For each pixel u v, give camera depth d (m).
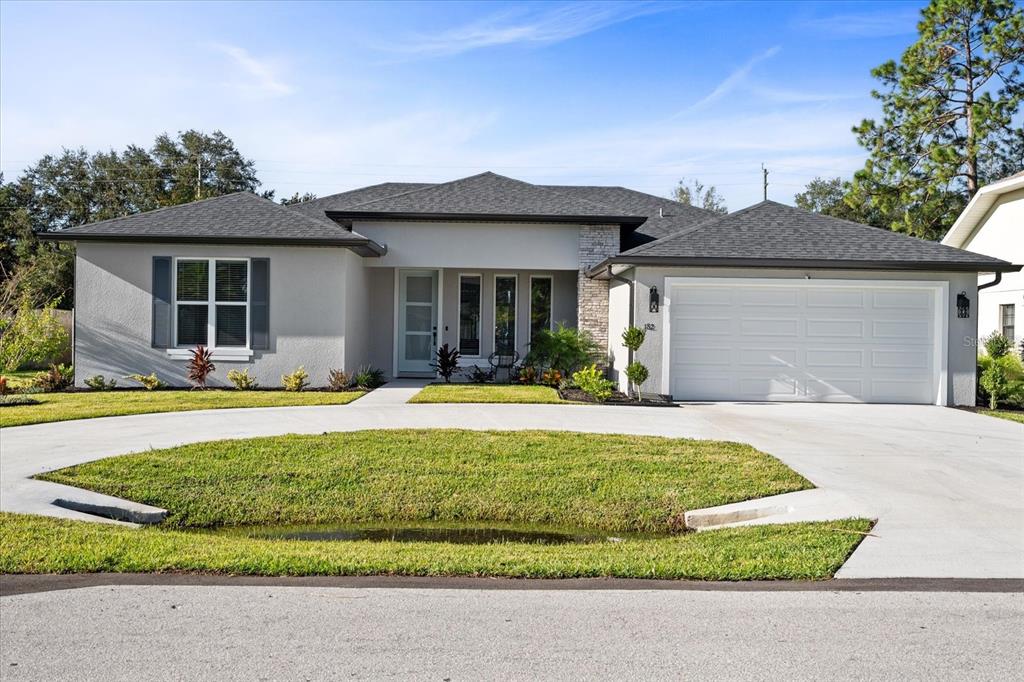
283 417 12.21
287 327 16.17
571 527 7.74
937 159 27.27
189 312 16.17
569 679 3.76
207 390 15.73
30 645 4.11
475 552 6.17
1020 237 20.72
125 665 3.87
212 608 4.73
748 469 8.91
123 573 5.45
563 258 18.47
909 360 14.88
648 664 3.95
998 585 5.29
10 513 6.87
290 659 3.96
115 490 7.98
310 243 15.82
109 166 49.09
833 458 9.57
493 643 4.21
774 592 5.15
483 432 10.85
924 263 14.45
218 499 8.01
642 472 8.90
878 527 6.71
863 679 3.79
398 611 4.72
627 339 14.39
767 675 3.82
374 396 15.11
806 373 14.91
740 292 14.88
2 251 37.78
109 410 12.60
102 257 16.09
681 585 5.32
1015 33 26.31
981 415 13.34
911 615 4.70
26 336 16.69
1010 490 8.03
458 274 19.58
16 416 11.88
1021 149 27.12
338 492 8.29
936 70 28.05
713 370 14.91
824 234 15.61
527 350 19.53
